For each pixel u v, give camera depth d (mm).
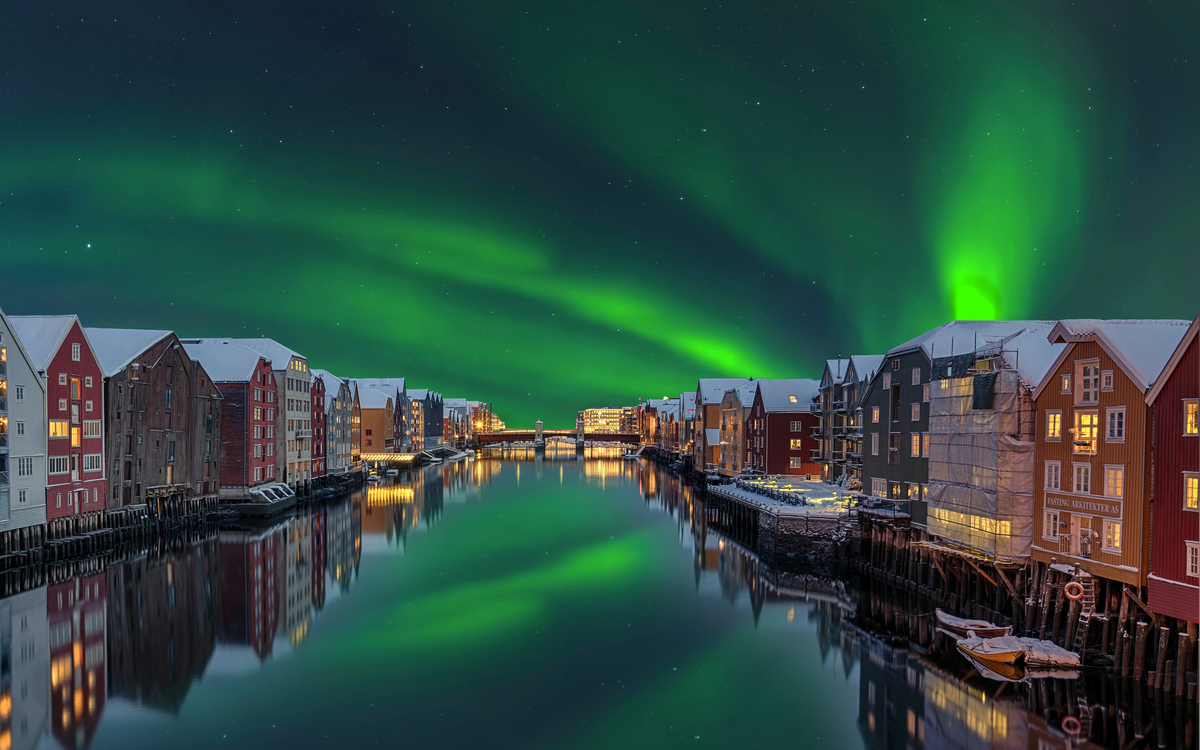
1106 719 25844
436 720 27062
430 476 138500
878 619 39969
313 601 43625
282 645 35094
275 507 79688
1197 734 24484
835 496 62906
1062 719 25984
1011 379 34250
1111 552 29000
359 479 122625
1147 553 27516
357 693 29406
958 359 38906
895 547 45562
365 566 54031
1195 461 25219
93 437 55875
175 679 30688
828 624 39031
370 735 25641
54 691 29047
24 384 48250
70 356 53250
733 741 25453
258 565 53500
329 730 25984
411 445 175000
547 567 53875
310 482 95000
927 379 44219
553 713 27688
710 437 112000
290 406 90000
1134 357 28438
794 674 31609
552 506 90750
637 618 40312
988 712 26750
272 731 25859
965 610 38125
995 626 33781
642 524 75500
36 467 49406
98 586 45875
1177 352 25734
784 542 52406
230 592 45188
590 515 82375
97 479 56312
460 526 73938
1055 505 32312
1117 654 28594
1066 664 29938
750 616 40656
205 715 27188
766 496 63906
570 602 43781
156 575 49406
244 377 77812
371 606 42594
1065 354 31766
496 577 50531
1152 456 27312
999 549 34188
